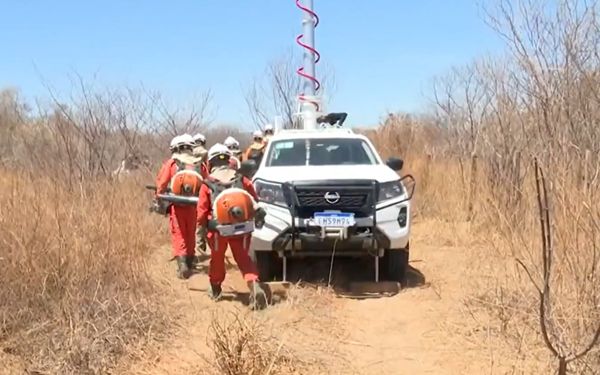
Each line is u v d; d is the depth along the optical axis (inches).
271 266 287.0
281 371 189.5
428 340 218.4
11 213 223.9
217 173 253.3
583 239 189.0
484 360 196.4
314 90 423.5
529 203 242.8
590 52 239.9
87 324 201.8
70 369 182.5
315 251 275.3
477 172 376.8
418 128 616.1
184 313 239.8
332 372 193.2
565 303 183.5
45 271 213.5
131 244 263.7
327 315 243.8
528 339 203.0
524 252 224.7
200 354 199.2
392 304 257.9
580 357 163.6
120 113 494.0
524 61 246.8
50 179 262.2
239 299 260.5
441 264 316.5
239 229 244.8
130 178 385.4
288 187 271.0
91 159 394.0
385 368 197.6
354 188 268.7
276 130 465.1
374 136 635.5
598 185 191.3
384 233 270.4
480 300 241.8
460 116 496.4
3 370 179.8
